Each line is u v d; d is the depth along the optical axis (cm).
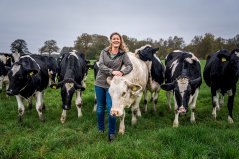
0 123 814
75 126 775
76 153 567
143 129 757
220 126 788
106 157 550
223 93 866
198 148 562
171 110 995
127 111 941
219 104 1031
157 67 940
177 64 840
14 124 774
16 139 621
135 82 740
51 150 602
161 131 655
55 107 1038
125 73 634
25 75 773
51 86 828
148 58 891
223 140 621
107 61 645
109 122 643
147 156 547
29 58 859
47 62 1024
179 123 837
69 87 815
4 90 1288
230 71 810
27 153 579
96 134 684
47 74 934
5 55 1327
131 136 667
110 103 638
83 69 1020
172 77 836
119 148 571
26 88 799
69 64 884
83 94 1286
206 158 531
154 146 588
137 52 917
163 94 1319
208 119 862
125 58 653
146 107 967
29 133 725
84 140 657
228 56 786
